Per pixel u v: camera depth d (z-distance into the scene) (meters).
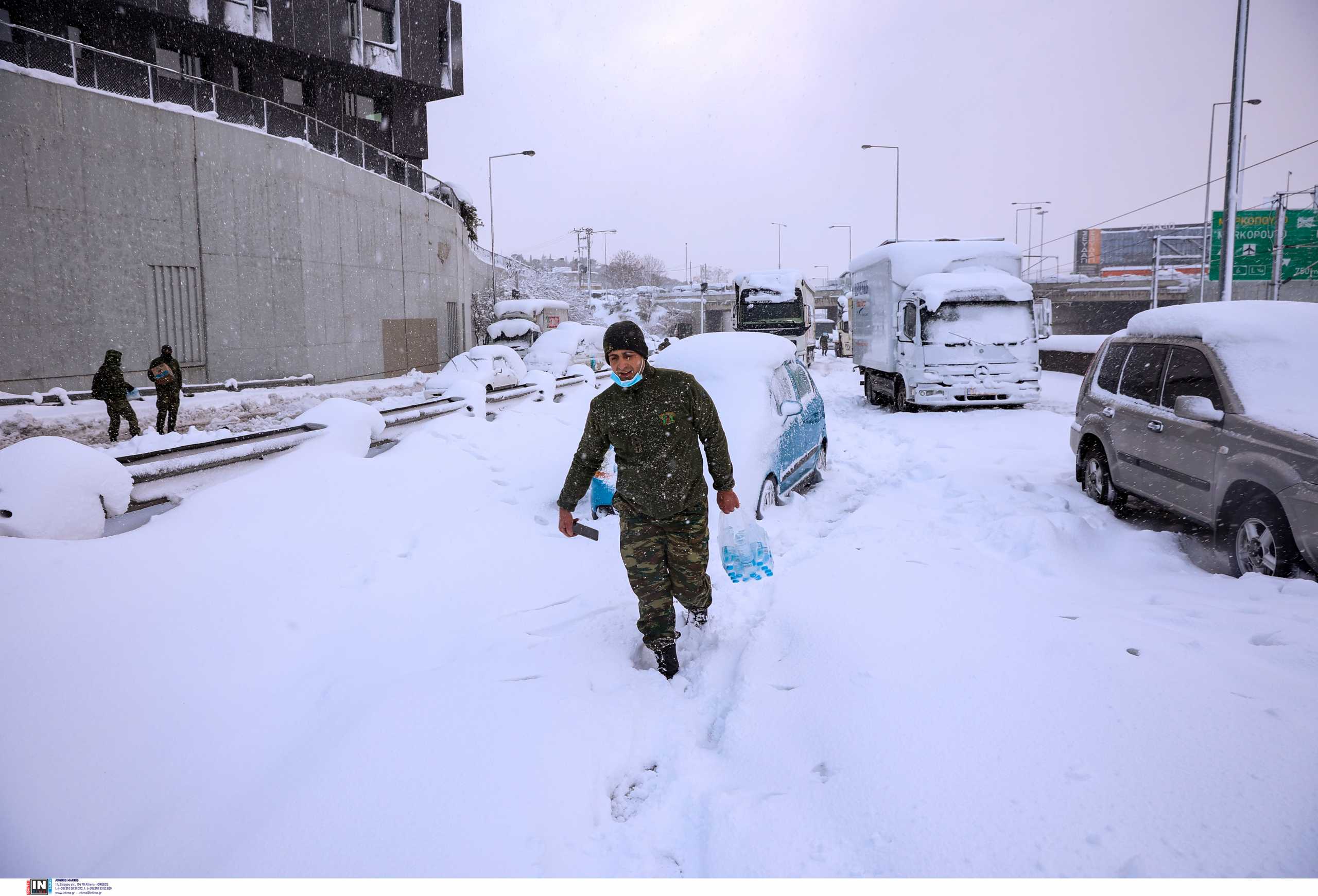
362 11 34.41
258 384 20.97
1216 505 5.66
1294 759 2.63
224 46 30.34
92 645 3.14
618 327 3.54
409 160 39.56
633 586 3.81
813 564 5.30
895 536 6.05
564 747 3.01
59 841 2.44
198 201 19.31
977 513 7.02
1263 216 39.03
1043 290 78.56
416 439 7.12
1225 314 6.34
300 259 22.91
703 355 7.88
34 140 15.78
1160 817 2.40
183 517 4.52
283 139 22.11
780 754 3.01
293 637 3.83
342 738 3.01
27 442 4.28
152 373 13.11
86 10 26.11
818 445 8.91
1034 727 2.93
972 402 15.90
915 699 3.21
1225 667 3.36
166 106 18.50
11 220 15.47
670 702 3.55
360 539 5.04
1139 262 93.81
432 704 3.22
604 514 6.45
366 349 27.05
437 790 2.70
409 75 36.47
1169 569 5.50
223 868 2.38
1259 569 5.29
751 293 26.39
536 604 4.68
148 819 2.63
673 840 2.62
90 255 16.91
